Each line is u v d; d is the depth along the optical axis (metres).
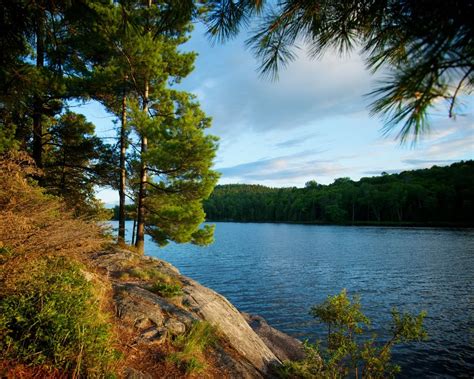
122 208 12.50
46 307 3.19
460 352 9.84
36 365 2.92
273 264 28.39
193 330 4.98
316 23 2.14
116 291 5.55
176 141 10.27
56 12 3.05
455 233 52.03
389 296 16.64
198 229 12.89
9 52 3.14
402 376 8.45
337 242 45.59
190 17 2.44
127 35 3.29
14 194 4.25
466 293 16.98
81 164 12.53
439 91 1.13
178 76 13.64
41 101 9.64
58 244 3.96
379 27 1.66
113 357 3.41
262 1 2.20
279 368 5.62
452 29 1.00
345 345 5.46
